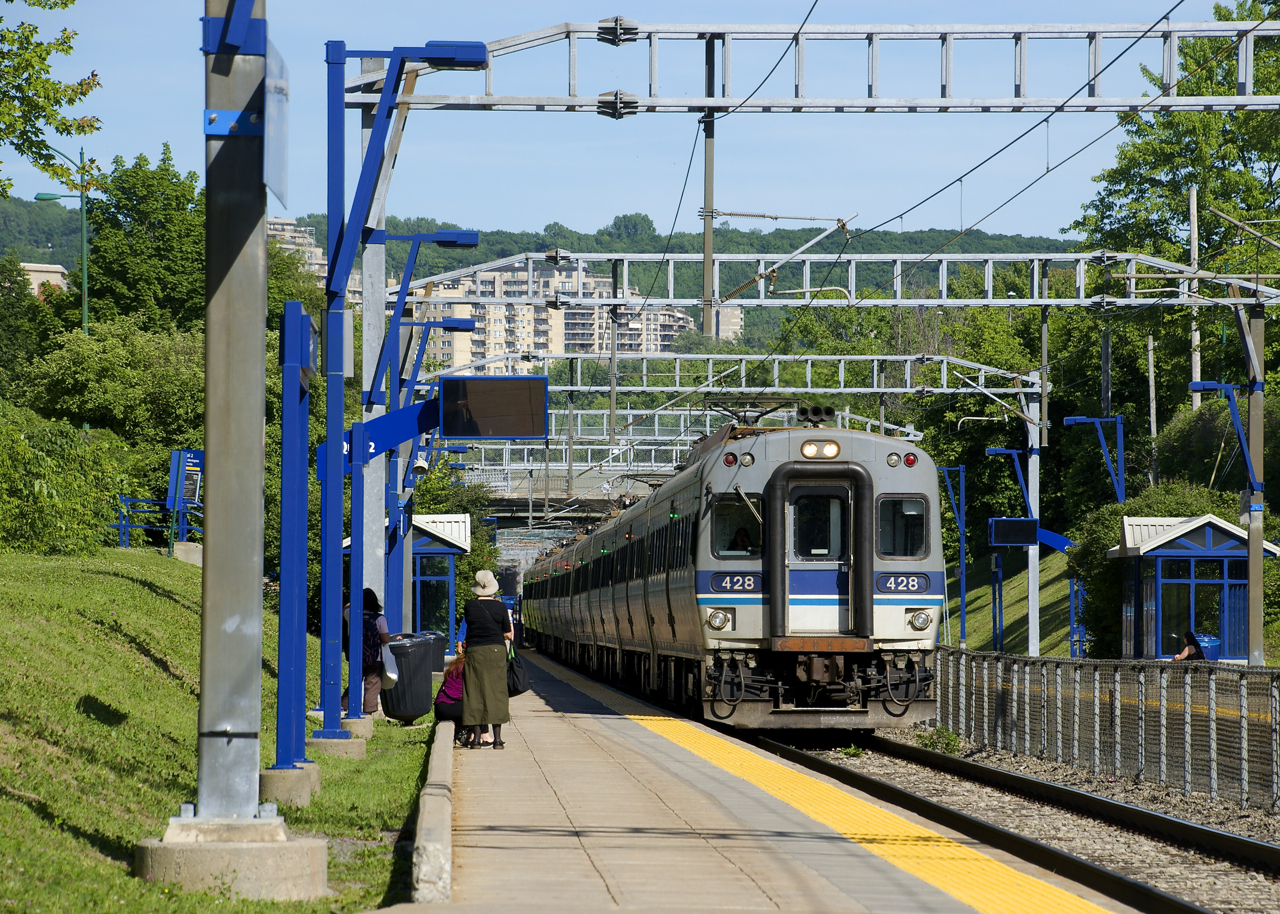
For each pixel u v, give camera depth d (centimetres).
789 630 5247
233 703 2153
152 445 14375
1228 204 14350
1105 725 4794
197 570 9144
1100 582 11356
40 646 3716
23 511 7238
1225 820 3756
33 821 2147
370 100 5253
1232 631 9562
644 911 2023
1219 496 11731
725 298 7906
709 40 5128
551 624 14425
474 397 5428
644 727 5247
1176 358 15488
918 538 5291
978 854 2647
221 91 2181
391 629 6925
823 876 2350
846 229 7762
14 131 5338
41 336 18925
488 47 5084
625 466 15588
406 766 3934
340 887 2234
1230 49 5184
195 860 2058
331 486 4197
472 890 2164
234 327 2183
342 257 3984
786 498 5275
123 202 19000
